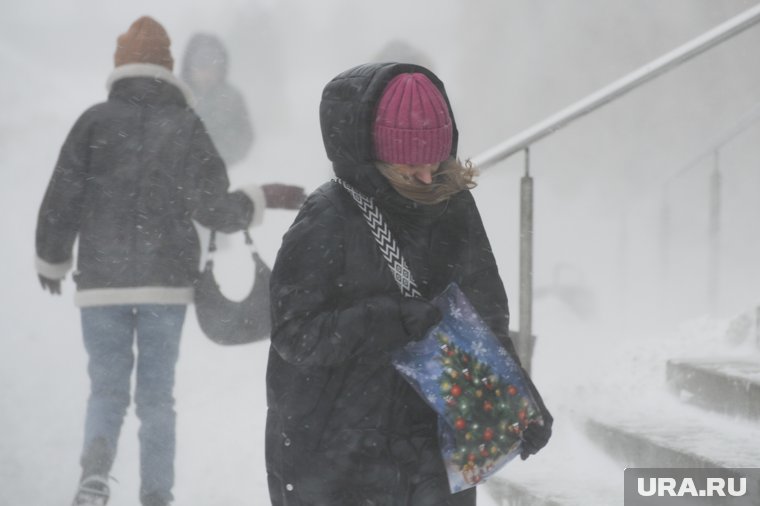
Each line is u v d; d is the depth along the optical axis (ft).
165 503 49.49
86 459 48.32
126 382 49.80
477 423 29.50
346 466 29.60
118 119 49.67
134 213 49.29
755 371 47.98
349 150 29.58
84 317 49.60
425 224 30.25
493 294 31.37
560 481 46.57
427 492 30.25
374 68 29.50
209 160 50.65
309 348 28.66
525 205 53.67
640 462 45.47
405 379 29.71
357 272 29.43
